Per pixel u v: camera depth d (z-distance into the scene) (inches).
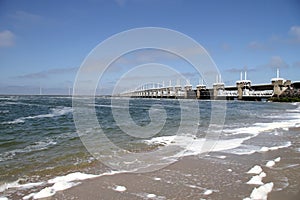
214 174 260.4
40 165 299.1
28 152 366.9
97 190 221.1
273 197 199.3
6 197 208.4
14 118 930.1
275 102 2544.3
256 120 811.4
